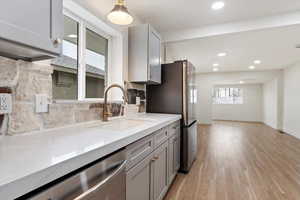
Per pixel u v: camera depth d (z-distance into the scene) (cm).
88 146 79
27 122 106
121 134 107
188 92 265
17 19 69
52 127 121
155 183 153
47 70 118
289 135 544
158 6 230
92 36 193
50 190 55
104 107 171
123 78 218
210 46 382
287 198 190
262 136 526
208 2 221
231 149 379
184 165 253
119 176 92
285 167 277
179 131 249
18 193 47
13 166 55
